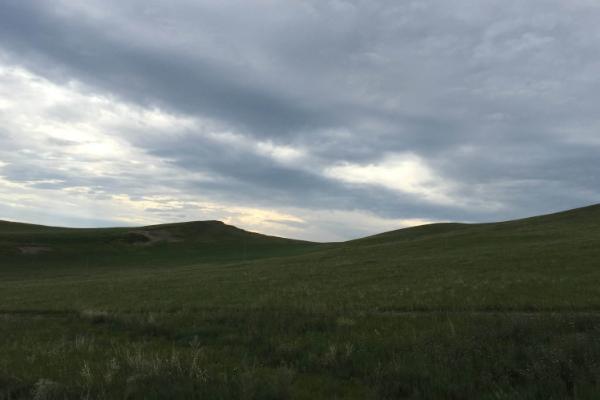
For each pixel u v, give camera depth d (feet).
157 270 191.42
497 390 20.66
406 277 85.87
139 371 24.25
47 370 26.86
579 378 20.88
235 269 148.05
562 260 92.89
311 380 23.88
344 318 41.27
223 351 31.14
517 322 31.35
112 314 52.24
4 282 167.12
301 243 384.47
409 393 21.29
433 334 30.89
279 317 43.19
